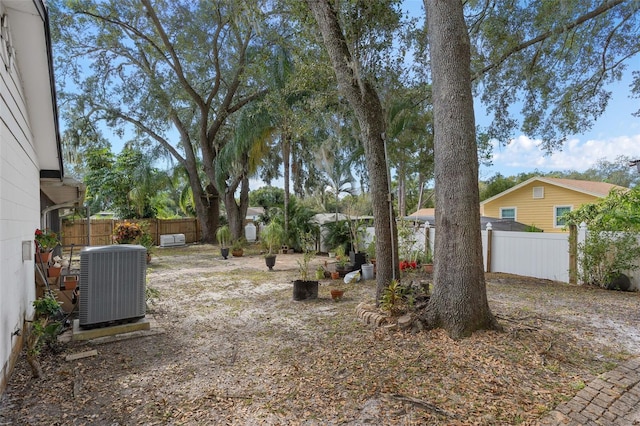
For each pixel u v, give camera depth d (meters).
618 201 6.88
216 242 17.81
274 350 3.50
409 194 24.94
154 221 17.34
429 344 3.34
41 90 4.29
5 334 2.79
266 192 21.56
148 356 3.40
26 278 3.88
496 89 8.92
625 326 3.91
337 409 2.38
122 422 2.28
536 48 8.17
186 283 7.35
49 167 5.89
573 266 6.73
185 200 20.09
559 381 2.68
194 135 17.77
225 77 15.63
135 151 17.80
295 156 14.94
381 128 4.77
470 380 2.69
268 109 11.14
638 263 6.00
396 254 4.79
